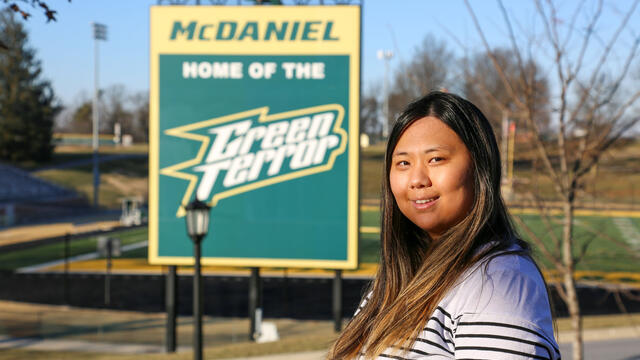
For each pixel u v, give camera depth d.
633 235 38.50
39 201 69.62
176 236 16.36
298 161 16.02
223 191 16.20
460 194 1.28
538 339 1.04
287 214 16.12
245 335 20.23
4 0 4.15
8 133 82.25
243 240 16.27
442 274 1.23
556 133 9.17
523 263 1.18
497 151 1.30
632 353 11.45
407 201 1.34
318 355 12.64
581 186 8.74
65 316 24.12
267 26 15.90
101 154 95.38
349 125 15.81
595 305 23.53
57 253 41.78
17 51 83.06
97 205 70.44
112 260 39.00
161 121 16.23
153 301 28.14
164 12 16.06
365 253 37.81
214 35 16.03
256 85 16.02
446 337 1.17
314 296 28.23
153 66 16.16
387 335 1.26
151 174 16.33
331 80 15.80
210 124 16.17
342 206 16.00
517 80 8.70
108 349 17.81
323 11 15.72
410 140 1.32
